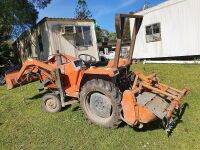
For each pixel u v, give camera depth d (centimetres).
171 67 1082
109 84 438
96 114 481
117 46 411
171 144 391
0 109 664
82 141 427
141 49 1513
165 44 1364
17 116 590
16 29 2005
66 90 552
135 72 498
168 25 1322
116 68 428
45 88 603
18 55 2298
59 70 540
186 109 518
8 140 460
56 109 578
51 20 1331
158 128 446
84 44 1479
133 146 395
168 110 403
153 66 1184
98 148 400
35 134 473
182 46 1282
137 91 426
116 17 391
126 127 461
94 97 475
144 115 400
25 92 841
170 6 1288
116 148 394
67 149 406
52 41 1339
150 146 391
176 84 738
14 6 1795
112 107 441
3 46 1600
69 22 1400
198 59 1205
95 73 439
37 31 1489
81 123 500
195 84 715
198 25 1183
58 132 471
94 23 1529
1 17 1827
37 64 600
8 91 899
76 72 535
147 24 1439
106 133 445
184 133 421
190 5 1195
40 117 563
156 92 448
